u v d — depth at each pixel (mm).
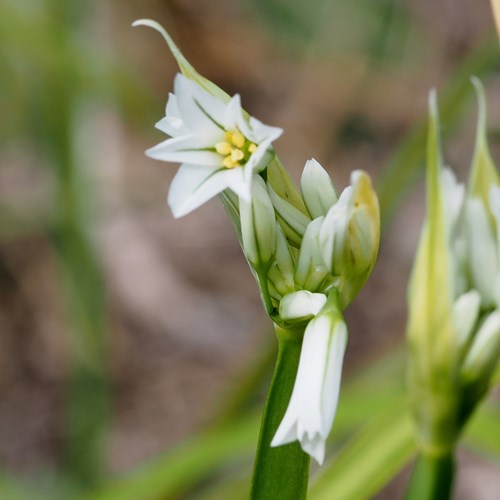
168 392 685
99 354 512
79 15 503
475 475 615
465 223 284
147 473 376
